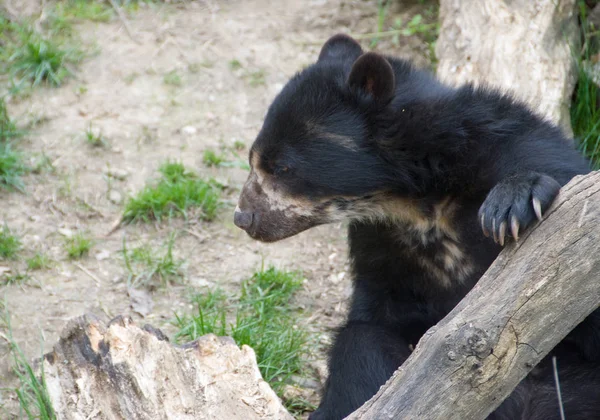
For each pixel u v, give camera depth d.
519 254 7.11
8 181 13.74
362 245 9.77
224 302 11.95
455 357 6.58
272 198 9.33
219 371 8.12
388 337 9.41
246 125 15.36
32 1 17.84
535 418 8.69
